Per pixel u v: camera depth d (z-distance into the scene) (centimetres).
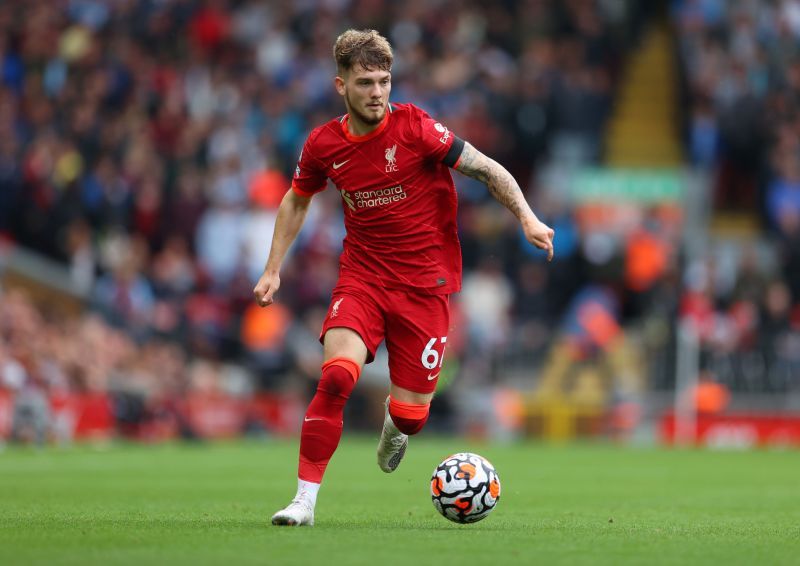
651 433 7681
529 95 8544
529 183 8562
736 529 2588
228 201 8344
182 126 8962
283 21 9700
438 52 9306
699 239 8650
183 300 7875
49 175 8494
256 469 4816
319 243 8038
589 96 8575
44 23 9719
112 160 8569
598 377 7781
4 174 8612
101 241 8256
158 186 8481
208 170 8650
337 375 2461
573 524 2673
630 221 8475
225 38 9756
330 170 2569
